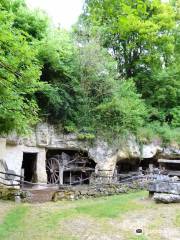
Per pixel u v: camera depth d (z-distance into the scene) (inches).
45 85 641.6
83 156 791.7
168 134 864.3
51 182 767.7
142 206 448.5
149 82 997.2
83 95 772.0
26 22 684.7
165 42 979.9
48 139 726.5
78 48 796.6
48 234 345.4
